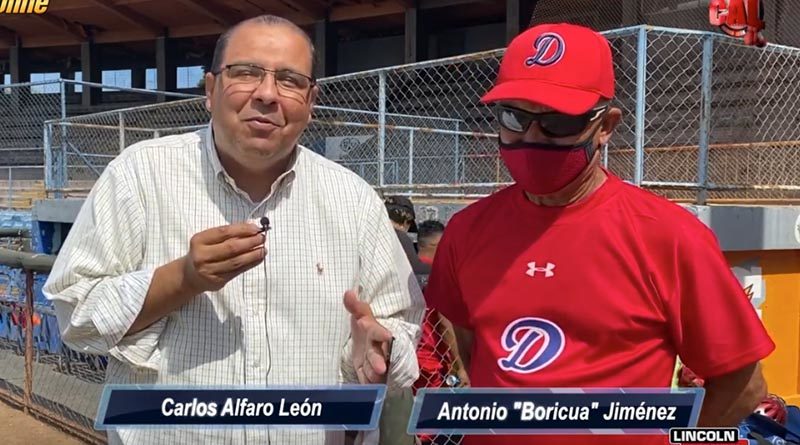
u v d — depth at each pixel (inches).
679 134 408.5
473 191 398.6
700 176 187.2
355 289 90.3
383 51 1253.7
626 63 303.3
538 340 82.6
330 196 90.1
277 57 81.8
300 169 89.9
